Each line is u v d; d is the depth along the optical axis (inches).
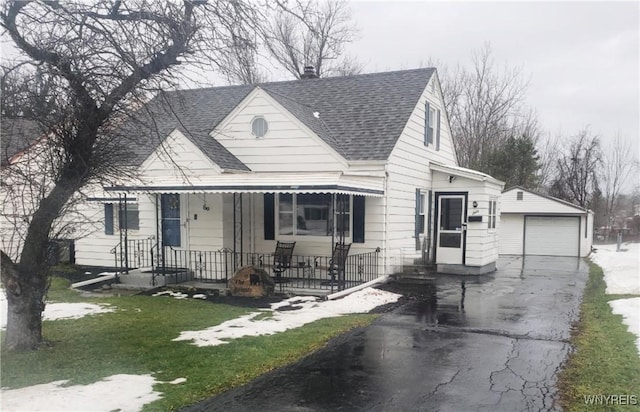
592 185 1870.1
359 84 700.0
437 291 509.7
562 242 1112.8
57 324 353.7
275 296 472.4
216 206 559.8
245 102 590.6
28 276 283.0
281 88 743.1
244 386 234.5
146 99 307.7
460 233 665.0
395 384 238.2
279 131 577.3
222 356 276.7
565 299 465.7
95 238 658.2
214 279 555.5
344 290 486.9
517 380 242.2
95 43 269.6
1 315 383.2
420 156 656.4
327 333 330.0
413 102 623.2
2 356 270.2
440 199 681.6
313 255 570.6
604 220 1961.1
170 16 284.0
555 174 1904.5
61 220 325.7
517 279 610.5
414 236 641.6
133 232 632.4
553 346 302.8
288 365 265.9
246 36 309.3
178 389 227.3
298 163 571.2
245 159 593.0
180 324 354.9
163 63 292.0
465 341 315.9
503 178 1477.6
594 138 1948.8
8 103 257.3
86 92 270.8
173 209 583.5
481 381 241.4
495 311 409.1
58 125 268.1
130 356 275.4
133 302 444.5
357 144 571.8
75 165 277.6
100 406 205.6
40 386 227.9
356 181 499.5
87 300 455.5
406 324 362.9
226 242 564.1
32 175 274.8
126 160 318.0
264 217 586.9
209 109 682.8
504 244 1159.6
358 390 230.5
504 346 303.9
